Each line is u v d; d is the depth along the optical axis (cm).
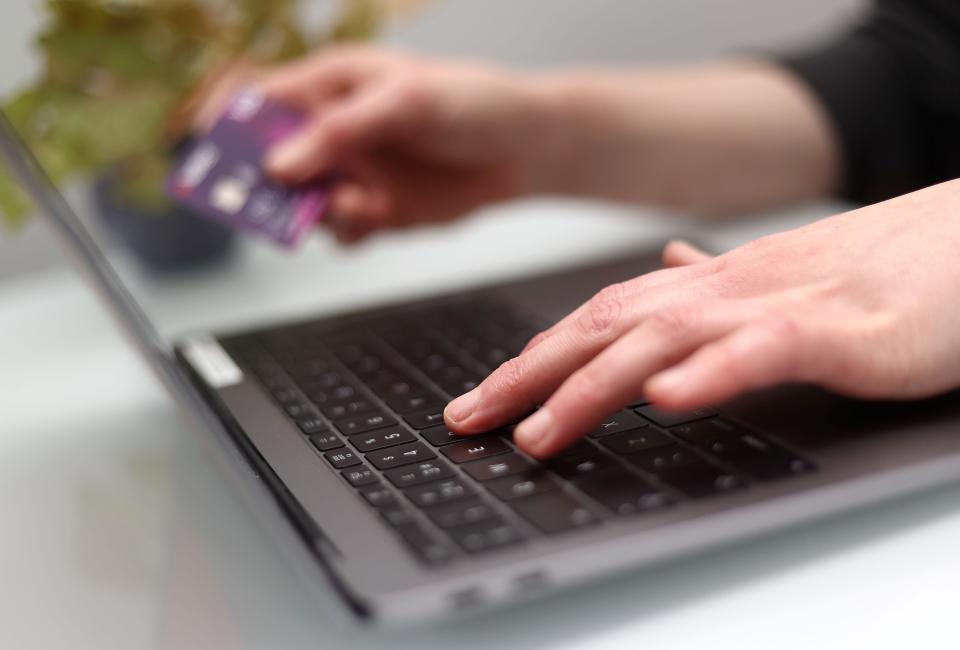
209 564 47
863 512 46
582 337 46
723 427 46
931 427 45
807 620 39
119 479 57
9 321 88
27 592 46
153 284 94
